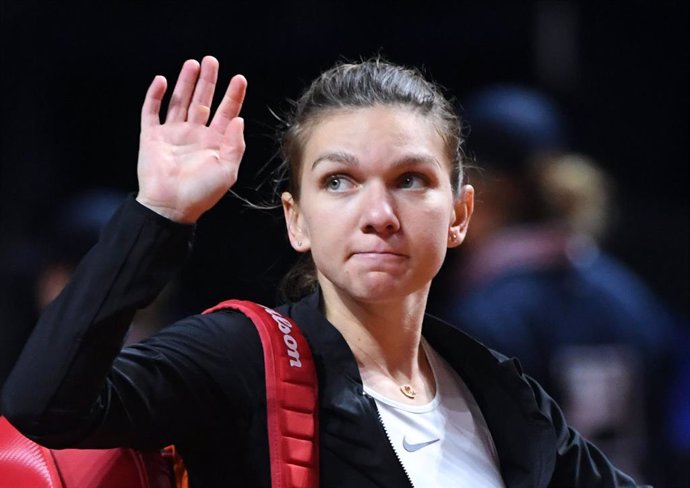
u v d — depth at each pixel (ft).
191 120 21.66
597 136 65.92
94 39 61.67
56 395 19.95
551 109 46.68
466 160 27.91
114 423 20.74
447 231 23.53
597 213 42.50
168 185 21.02
